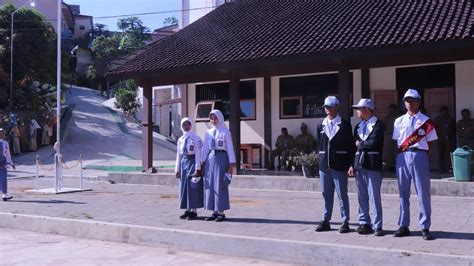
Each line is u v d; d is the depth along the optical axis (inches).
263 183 565.3
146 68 631.8
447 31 488.1
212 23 768.3
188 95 778.8
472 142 566.9
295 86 699.4
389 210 399.5
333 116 312.2
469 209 394.9
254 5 805.2
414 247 263.6
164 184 633.0
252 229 325.7
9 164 505.4
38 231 379.9
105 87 2326.5
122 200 494.6
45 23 1261.1
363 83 646.5
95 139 1203.2
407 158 288.4
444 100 603.8
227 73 619.5
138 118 1581.0
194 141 370.0
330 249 269.1
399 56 523.2
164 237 322.7
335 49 515.2
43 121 1120.2
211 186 360.8
